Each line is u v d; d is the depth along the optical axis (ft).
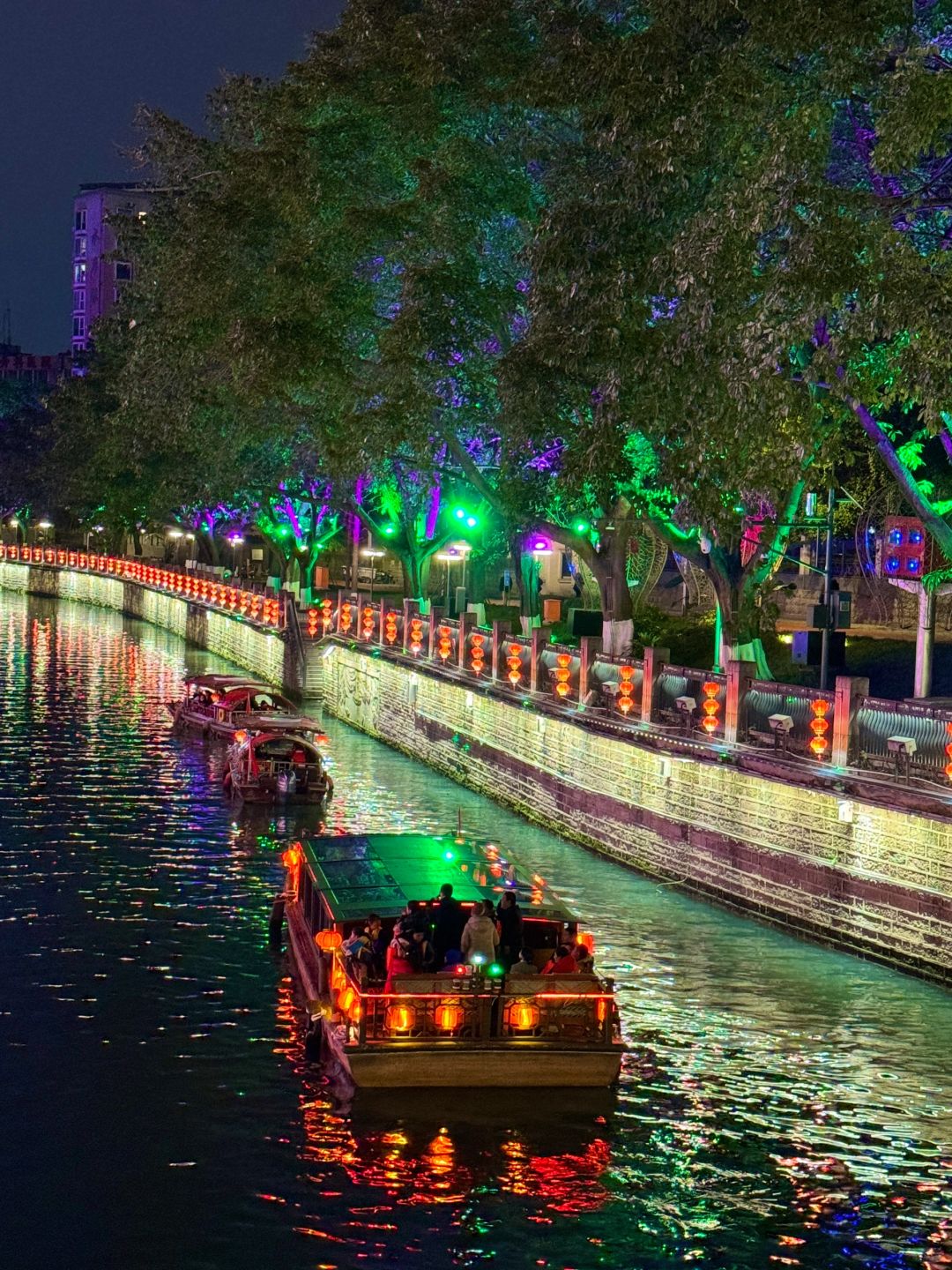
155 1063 62.90
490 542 191.52
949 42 75.82
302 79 123.13
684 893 89.30
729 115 72.28
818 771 80.02
